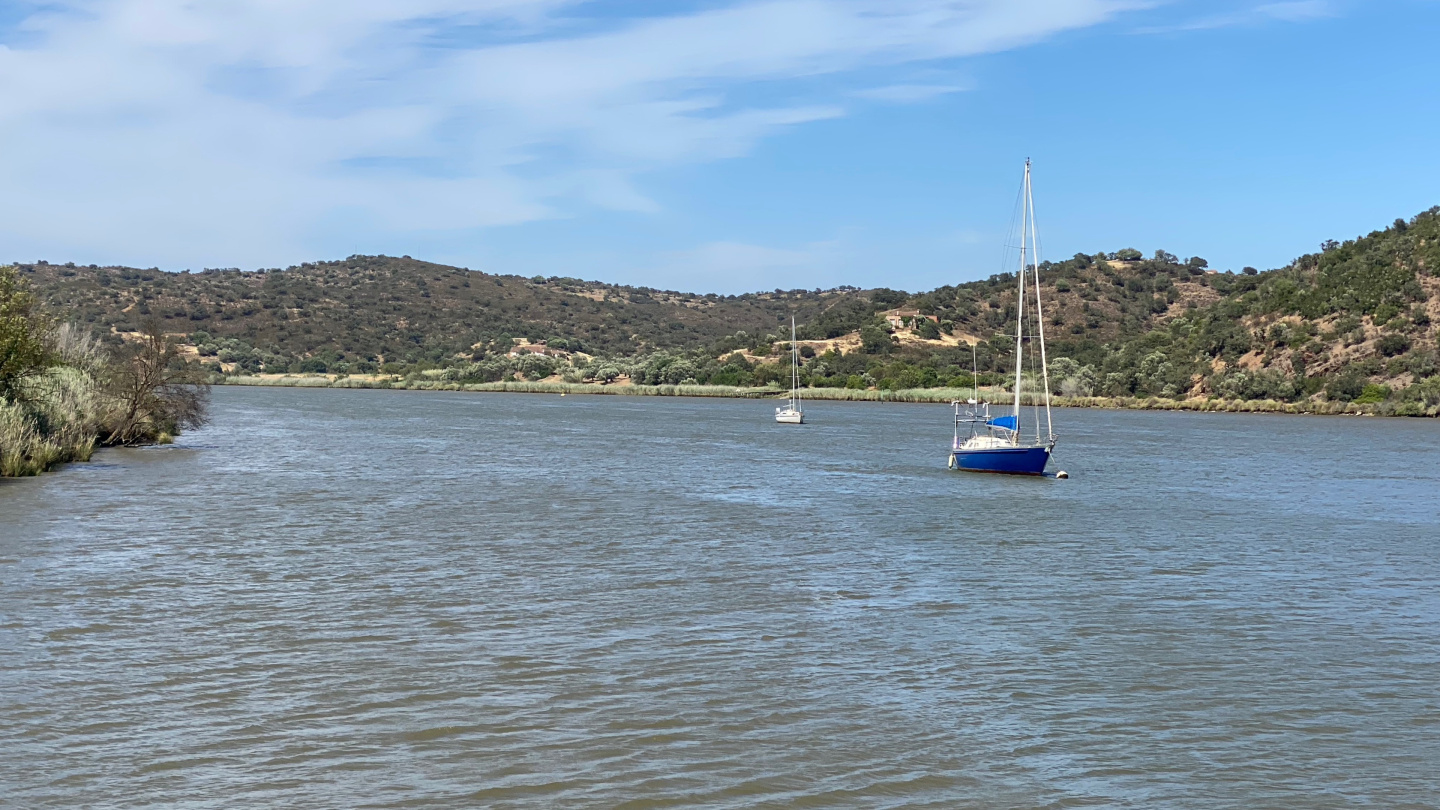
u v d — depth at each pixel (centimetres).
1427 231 13288
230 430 7475
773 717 1505
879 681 1675
